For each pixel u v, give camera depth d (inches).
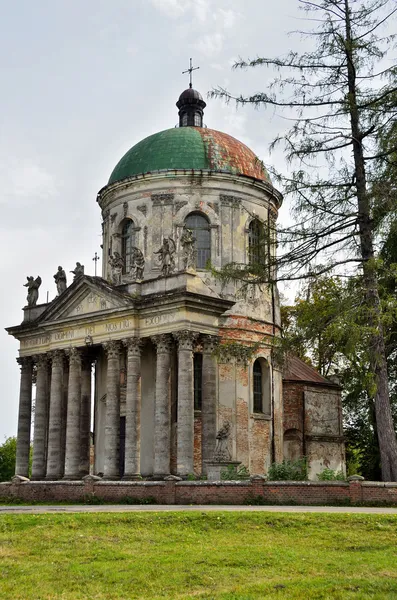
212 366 1827.0
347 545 951.0
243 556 913.5
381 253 1595.7
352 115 1477.6
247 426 1957.4
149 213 2073.1
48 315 2094.0
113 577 855.1
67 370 2123.5
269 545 968.3
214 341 1841.8
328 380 2367.1
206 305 1820.9
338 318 1378.0
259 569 861.2
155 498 1432.1
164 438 1775.3
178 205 2050.9
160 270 2016.5
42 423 2138.3
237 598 754.2
